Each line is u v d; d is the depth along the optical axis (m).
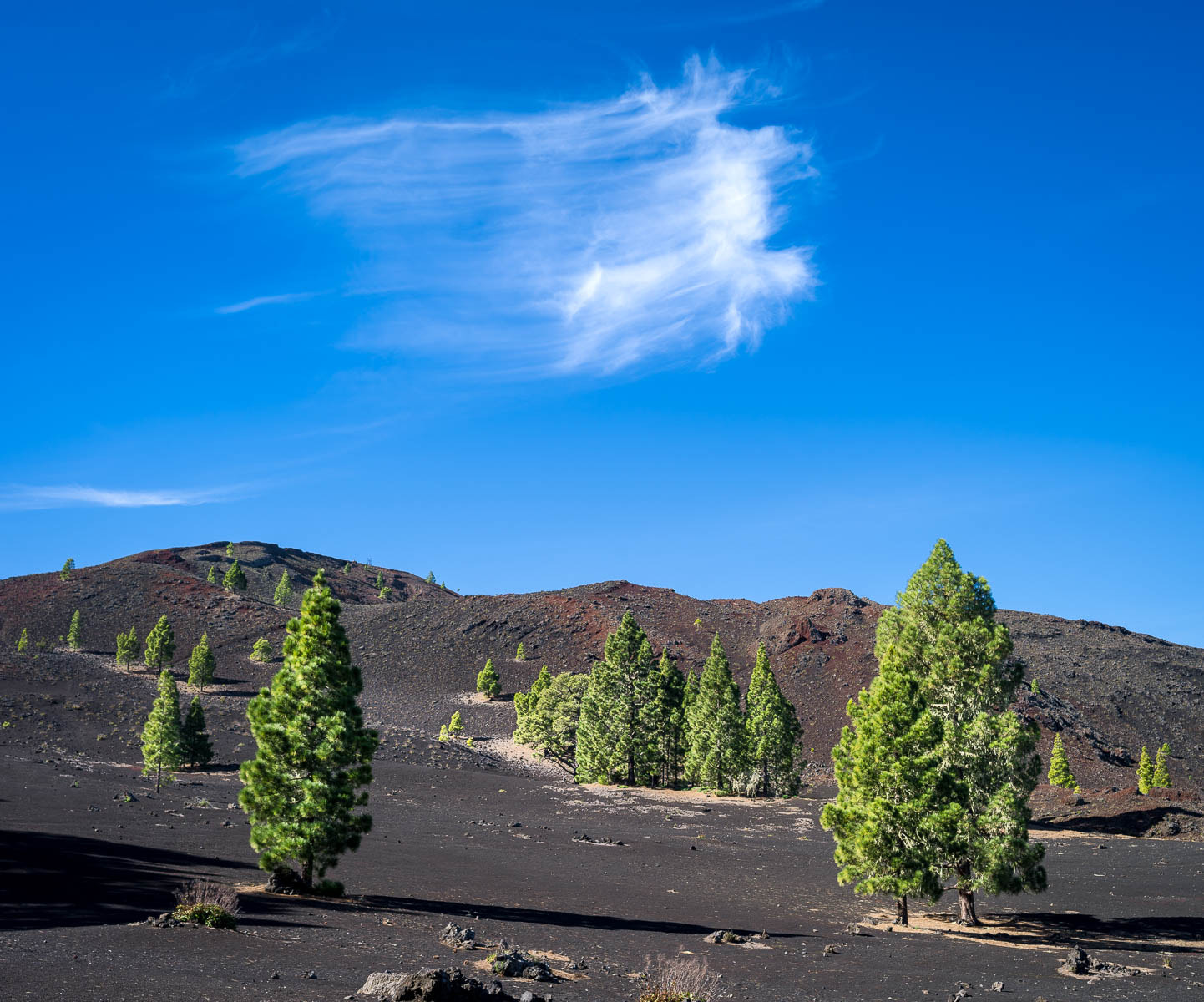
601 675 105.62
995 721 34.62
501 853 49.44
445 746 110.50
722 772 92.75
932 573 55.00
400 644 188.00
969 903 34.59
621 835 63.56
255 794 29.52
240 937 18.84
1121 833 66.06
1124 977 23.62
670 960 21.95
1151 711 148.25
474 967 18.09
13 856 31.73
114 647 179.88
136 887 27.20
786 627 175.12
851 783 34.56
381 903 29.16
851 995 19.25
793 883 45.56
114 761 85.75
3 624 190.88
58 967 14.23
